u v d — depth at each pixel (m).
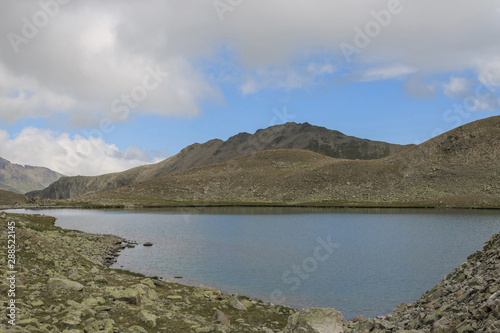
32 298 17.59
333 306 32.00
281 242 75.50
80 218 138.62
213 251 62.97
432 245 69.94
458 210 167.00
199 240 78.00
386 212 164.38
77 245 51.12
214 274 44.31
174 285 31.11
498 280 15.38
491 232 88.38
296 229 101.88
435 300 19.03
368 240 78.06
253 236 85.88
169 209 198.38
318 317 18.02
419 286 39.22
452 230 93.38
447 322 14.40
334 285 39.41
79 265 28.94
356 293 36.38
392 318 20.20
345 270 47.38
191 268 47.59
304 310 18.97
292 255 59.38
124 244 68.81
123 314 17.45
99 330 14.31
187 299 25.12
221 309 24.28
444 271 47.09
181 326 17.69
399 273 45.66
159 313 19.31
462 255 58.91
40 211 182.12
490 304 12.84
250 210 188.88
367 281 41.53
